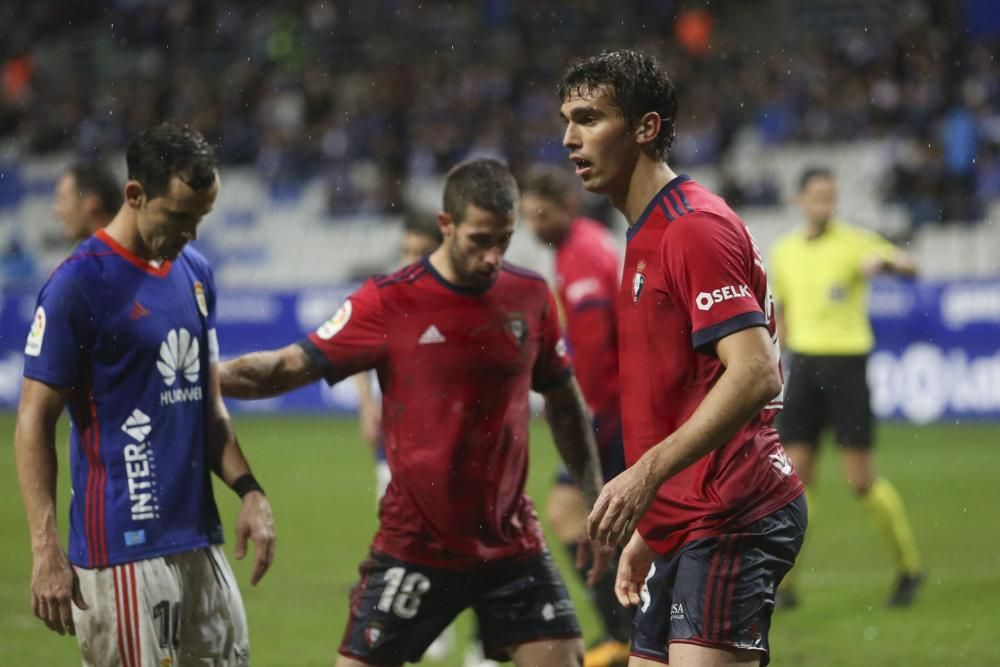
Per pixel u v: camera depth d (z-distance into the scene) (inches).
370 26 3875.5
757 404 475.2
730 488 507.2
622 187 530.0
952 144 3006.9
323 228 3383.4
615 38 3666.3
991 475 1761.8
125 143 3745.1
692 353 508.7
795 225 3006.9
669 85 523.2
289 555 1300.4
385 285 614.2
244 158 3622.0
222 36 3961.6
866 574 1179.9
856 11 3565.5
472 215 591.5
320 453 2153.1
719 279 485.4
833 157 3147.1
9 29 4099.4
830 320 1133.1
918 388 2380.7
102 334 551.5
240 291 2822.3
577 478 666.8
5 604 1079.0
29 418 540.1
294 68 3828.7
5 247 3558.1
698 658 499.5
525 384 622.5
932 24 3508.9
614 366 848.3
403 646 613.6
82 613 554.9
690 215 497.4
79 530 558.3
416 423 606.9
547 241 873.5
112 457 554.9
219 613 578.6
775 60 3467.0
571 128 528.1
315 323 2765.7
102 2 4077.3
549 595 614.2
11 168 3725.4
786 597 1049.5
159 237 554.3
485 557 606.5
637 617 539.8
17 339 2856.8
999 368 2314.2
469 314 606.5
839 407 1115.3
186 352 575.5
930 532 1382.9
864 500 1064.2
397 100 3609.7
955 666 850.1
